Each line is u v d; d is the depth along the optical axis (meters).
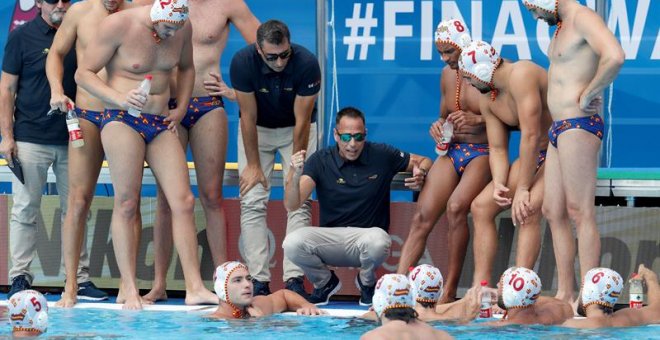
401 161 30.39
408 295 21.50
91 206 32.66
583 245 27.00
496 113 28.52
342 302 31.16
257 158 30.55
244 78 29.53
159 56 28.39
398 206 31.47
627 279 30.48
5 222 33.00
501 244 30.91
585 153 26.48
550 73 27.09
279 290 29.66
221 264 29.84
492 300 26.80
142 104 27.77
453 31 29.25
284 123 30.83
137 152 28.64
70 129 28.77
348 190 29.97
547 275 30.70
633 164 37.41
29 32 30.45
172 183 28.94
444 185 29.78
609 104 37.34
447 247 31.25
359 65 38.53
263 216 30.77
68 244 29.64
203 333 24.91
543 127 28.58
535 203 27.86
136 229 30.95
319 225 30.89
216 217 30.73
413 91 38.38
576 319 25.14
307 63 29.36
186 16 27.86
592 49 26.00
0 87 30.50
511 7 37.66
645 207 30.73
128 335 24.70
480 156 29.48
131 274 29.30
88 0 29.75
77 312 28.25
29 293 24.55
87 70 28.30
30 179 30.58
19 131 30.52
